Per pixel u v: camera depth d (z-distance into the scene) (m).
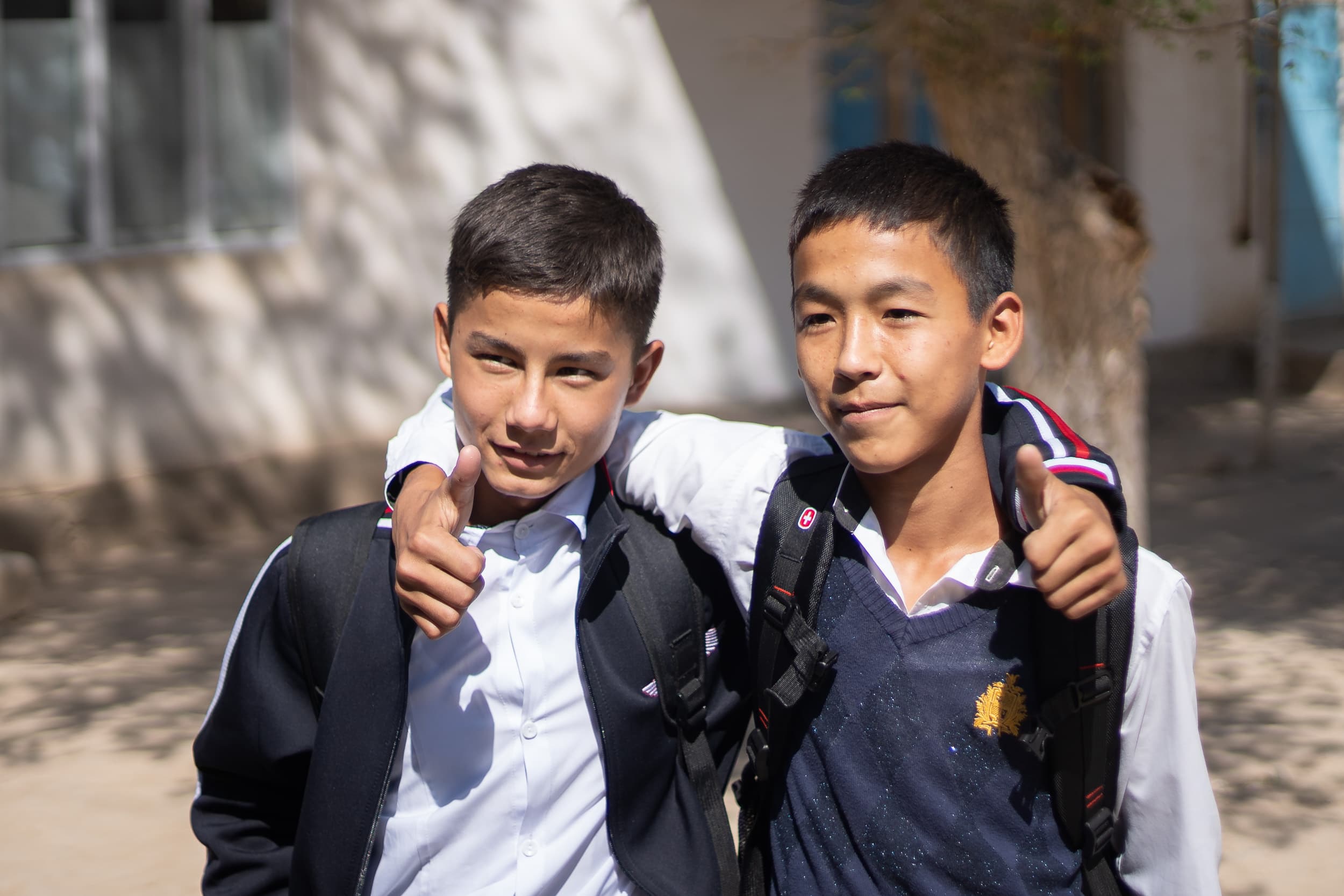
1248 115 9.73
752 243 8.09
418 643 1.57
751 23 7.93
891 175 1.43
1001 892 1.43
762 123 8.04
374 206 6.86
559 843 1.56
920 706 1.46
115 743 4.08
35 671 4.73
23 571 5.44
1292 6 4.30
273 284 6.61
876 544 1.50
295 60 6.57
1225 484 7.33
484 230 1.51
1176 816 1.46
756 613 1.55
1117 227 4.26
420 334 7.04
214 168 6.41
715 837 1.60
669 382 7.91
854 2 8.21
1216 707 4.23
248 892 1.60
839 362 1.40
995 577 1.45
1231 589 5.52
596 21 7.42
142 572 5.96
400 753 1.55
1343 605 5.25
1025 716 1.44
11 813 3.61
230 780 1.63
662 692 1.58
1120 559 1.26
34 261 5.98
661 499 1.64
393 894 1.57
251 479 6.57
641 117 7.62
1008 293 1.49
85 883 3.24
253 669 1.58
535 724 1.57
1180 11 3.93
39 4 5.88
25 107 5.91
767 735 1.54
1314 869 3.20
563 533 1.62
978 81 4.16
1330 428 8.59
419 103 6.94
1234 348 9.79
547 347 1.48
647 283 1.59
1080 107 9.13
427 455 1.62
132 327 6.24
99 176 6.08
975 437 1.49
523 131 7.27
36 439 6.03
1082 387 4.26
